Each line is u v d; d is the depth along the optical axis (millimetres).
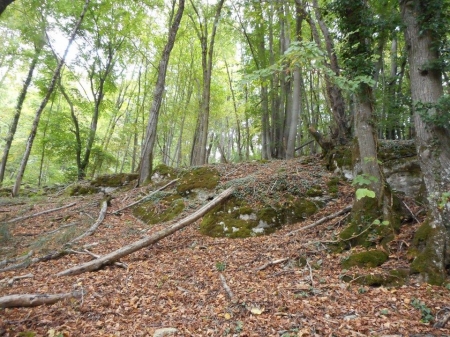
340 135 10109
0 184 16859
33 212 11117
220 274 5379
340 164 9164
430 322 3566
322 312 3947
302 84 17891
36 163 25234
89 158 21953
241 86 5363
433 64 4957
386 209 5875
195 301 4465
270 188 8773
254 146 29719
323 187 8602
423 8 5238
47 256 6734
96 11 17609
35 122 14047
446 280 4320
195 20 19234
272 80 15930
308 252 5898
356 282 4766
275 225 7684
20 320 3816
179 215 9219
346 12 6254
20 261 6652
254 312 3988
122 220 9758
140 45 21500
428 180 4949
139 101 24891
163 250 6996
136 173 14461
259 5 10992
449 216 4680
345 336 3381
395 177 7648
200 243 7219
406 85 12867
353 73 6031
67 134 19578
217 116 26266
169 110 24781
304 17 9695
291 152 13539
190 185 10695
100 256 6523
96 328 3717
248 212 7969
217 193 9836
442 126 4902
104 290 4852
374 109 6324
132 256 6680
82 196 13117
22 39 15250
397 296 4230
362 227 5930
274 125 16359
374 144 6238
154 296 4641
